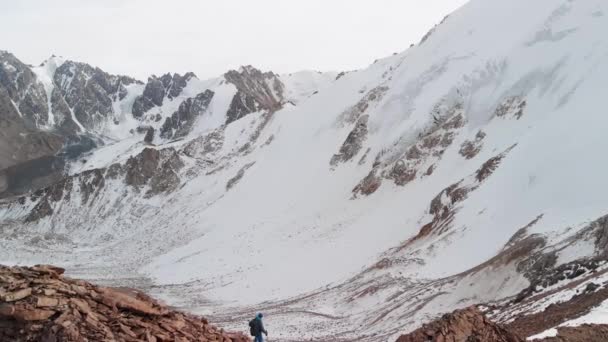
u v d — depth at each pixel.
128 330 14.42
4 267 15.02
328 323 46.06
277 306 55.31
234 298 63.75
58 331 13.40
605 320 20.38
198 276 78.00
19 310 13.63
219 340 16.75
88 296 14.97
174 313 16.73
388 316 42.34
